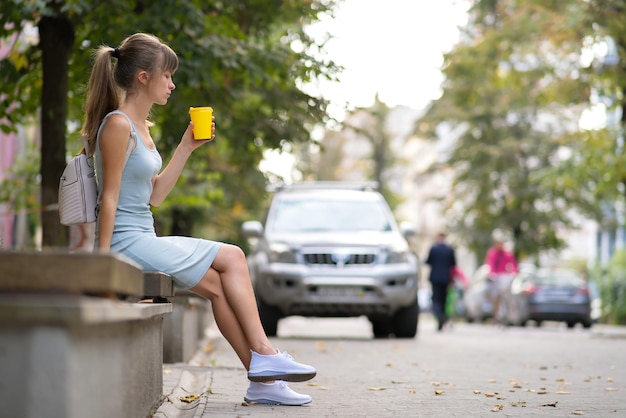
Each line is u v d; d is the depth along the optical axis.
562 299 32.41
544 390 8.70
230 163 19.41
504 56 27.78
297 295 17.30
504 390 8.81
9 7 12.01
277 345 15.09
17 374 3.43
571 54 23.84
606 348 16.02
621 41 22.80
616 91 23.42
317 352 13.66
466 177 45.97
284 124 17.52
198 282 6.73
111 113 6.28
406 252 17.89
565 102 24.73
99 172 6.34
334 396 8.06
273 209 18.92
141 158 6.42
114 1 12.95
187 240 6.73
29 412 3.42
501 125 46.53
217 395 7.78
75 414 3.52
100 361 3.99
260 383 7.20
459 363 12.10
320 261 17.50
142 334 5.56
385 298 17.48
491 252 28.36
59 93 13.08
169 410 6.48
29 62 14.09
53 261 3.78
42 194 13.01
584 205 44.38
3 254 3.77
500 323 27.88
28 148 18.91
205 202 21.91
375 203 19.03
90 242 15.88
